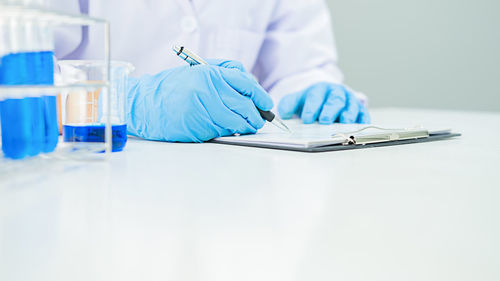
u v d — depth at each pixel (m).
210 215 0.27
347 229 0.24
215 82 0.62
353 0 2.04
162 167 0.43
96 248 0.21
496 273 0.19
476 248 0.22
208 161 0.47
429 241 0.23
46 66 0.43
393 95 2.19
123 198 0.30
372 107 2.16
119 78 0.52
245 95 0.66
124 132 0.54
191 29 1.16
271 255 0.21
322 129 0.72
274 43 1.38
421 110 1.53
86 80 0.48
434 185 0.36
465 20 2.16
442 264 0.20
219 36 1.25
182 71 0.64
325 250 0.21
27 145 0.41
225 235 0.23
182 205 0.29
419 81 2.20
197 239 0.22
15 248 0.21
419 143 0.65
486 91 2.21
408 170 0.42
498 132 0.82
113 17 1.12
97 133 0.47
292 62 1.36
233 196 0.31
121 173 0.40
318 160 0.48
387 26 2.12
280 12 1.38
